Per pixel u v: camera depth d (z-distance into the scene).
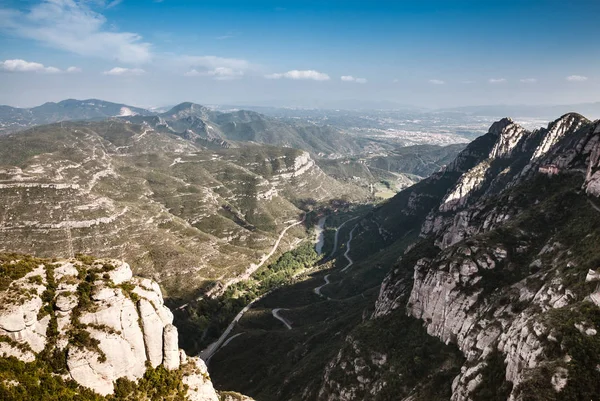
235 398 104.44
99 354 57.84
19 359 52.53
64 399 53.16
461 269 101.06
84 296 60.12
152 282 70.62
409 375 97.00
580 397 51.41
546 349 58.91
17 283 56.31
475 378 71.25
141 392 61.00
